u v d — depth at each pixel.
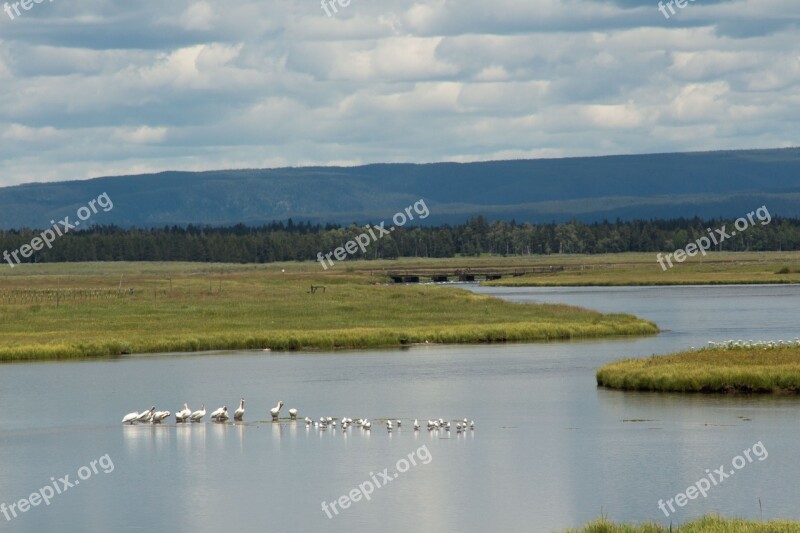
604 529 103.56
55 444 157.25
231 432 165.25
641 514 116.69
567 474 134.38
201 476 137.38
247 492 129.50
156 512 122.19
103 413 181.62
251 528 115.50
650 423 162.88
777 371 186.50
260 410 183.88
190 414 174.12
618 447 148.00
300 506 123.31
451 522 115.75
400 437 159.38
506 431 161.12
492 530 112.75
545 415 172.62
